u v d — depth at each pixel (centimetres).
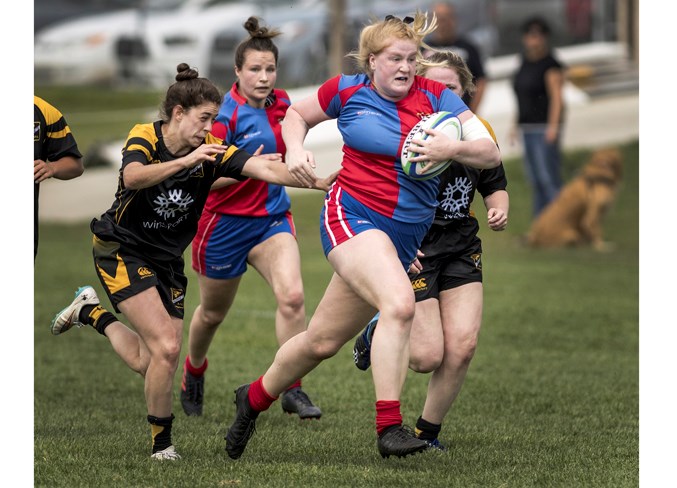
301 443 1914
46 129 1916
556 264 4741
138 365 1847
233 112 2275
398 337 1596
